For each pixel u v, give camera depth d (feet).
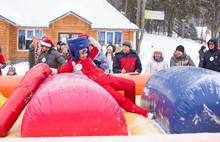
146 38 152.46
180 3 168.55
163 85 13.09
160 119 12.64
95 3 97.50
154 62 28.14
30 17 89.56
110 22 92.12
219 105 11.39
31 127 10.19
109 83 14.62
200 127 11.39
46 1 95.09
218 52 27.25
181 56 28.48
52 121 10.17
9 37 86.84
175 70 13.83
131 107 13.93
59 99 10.39
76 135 10.18
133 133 11.82
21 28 87.45
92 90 10.69
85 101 10.41
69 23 88.74
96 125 10.27
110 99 10.71
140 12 100.83
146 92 14.57
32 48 36.63
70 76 12.57
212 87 11.57
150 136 8.91
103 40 91.15
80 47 14.35
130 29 91.45
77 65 14.30
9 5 91.91
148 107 14.10
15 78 18.08
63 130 10.16
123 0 176.76
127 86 15.30
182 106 11.46
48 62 26.35
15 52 88.07
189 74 12.67
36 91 12.37
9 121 11.63
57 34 88.69
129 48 25.61
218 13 161.27
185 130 11.41
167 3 167.73
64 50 33.99
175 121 11.50
